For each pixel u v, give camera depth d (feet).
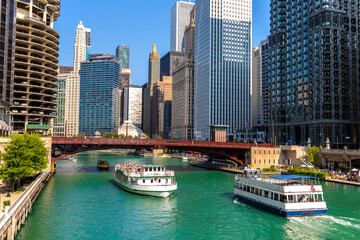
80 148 312.29
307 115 488.85
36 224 140.46
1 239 94.79
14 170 168.76
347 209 168.55
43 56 409.90
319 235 129.29
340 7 476.13
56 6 432.66
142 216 156.97
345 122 456.04
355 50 482.28
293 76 529.04
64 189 225.76
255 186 181.47
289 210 153.79
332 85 455.22
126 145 326.44
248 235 129.59
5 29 278.87
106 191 220.23
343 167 315.37
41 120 404.57
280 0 572.10
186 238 126.21
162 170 227.20
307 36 500.74
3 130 263.49
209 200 194.80
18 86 387.14
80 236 126.72
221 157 411.34
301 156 355.97
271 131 578.25
